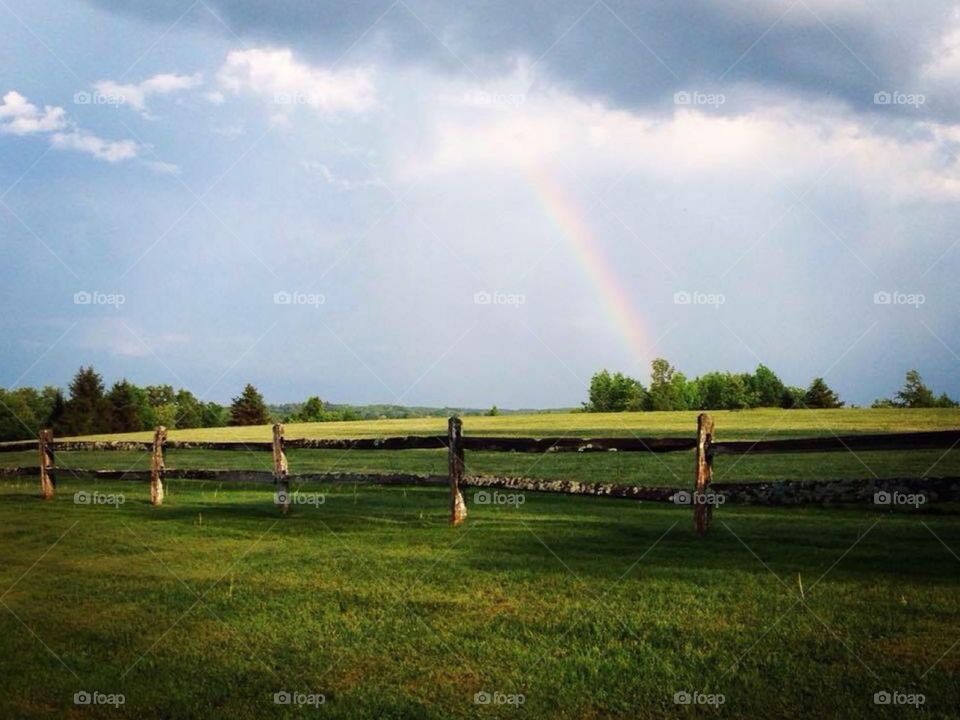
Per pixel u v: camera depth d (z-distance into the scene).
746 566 9.80
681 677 6.55
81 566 10.55
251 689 6.49
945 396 78.75
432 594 8.87
